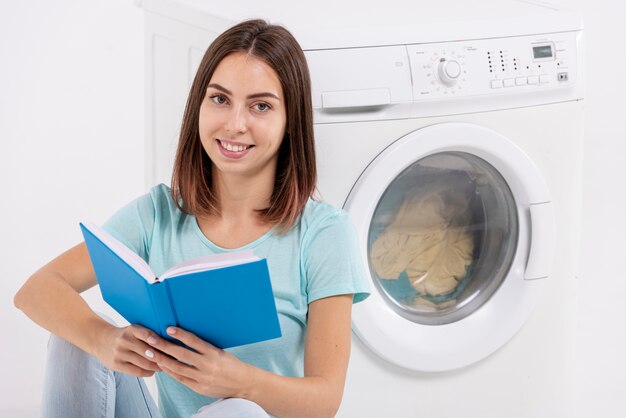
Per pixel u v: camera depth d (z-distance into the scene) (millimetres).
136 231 1775
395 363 2174
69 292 1679
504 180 2221
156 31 2188
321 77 1992
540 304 2320
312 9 2127
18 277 2889
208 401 1741
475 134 2102
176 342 1493
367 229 2082
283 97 1661
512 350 2326
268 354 1719
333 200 2049
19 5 2939
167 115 2197
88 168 2984
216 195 1746
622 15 2963
